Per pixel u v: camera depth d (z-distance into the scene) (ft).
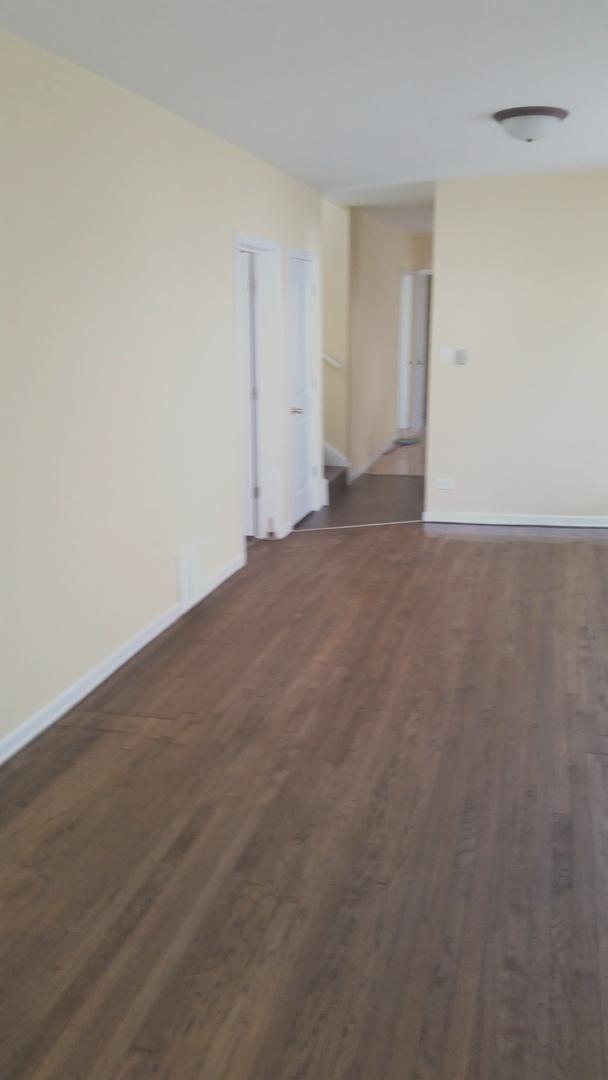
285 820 8.52
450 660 12.39
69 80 10.03
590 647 12.86
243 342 18.43
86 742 10.10
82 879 7.65
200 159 13.78
